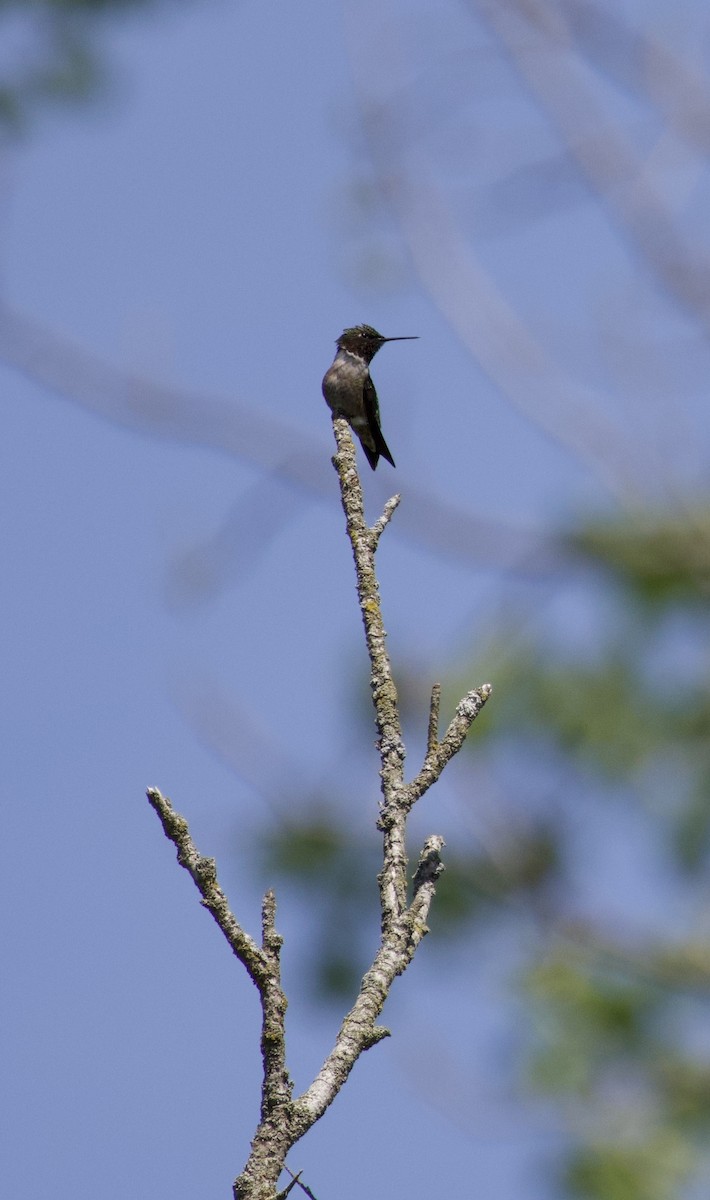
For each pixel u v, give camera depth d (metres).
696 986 12.63
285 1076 4.68
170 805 4.96
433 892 5.37
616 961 12.80
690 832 13.64
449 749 5.71
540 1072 11.91
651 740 13.88
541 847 13.07
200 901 4.86
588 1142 11.39
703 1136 11.68
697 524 11.49
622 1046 12.26
